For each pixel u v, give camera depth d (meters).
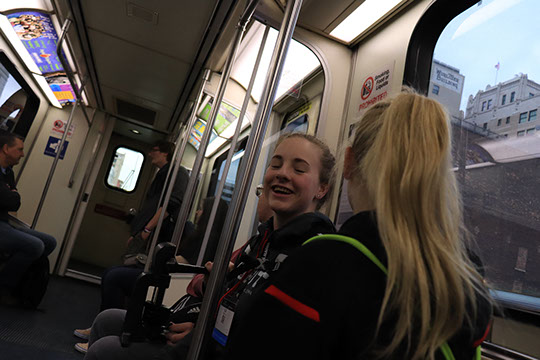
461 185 1.70
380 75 2.31
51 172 5.15
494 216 1.53
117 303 3.17
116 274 3.19
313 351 0.56
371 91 2.35
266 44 2.68
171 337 1.27
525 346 1.26
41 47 4.40
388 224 0.59
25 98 5.34
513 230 1.44
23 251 3.68
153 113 6.07
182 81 4.50
